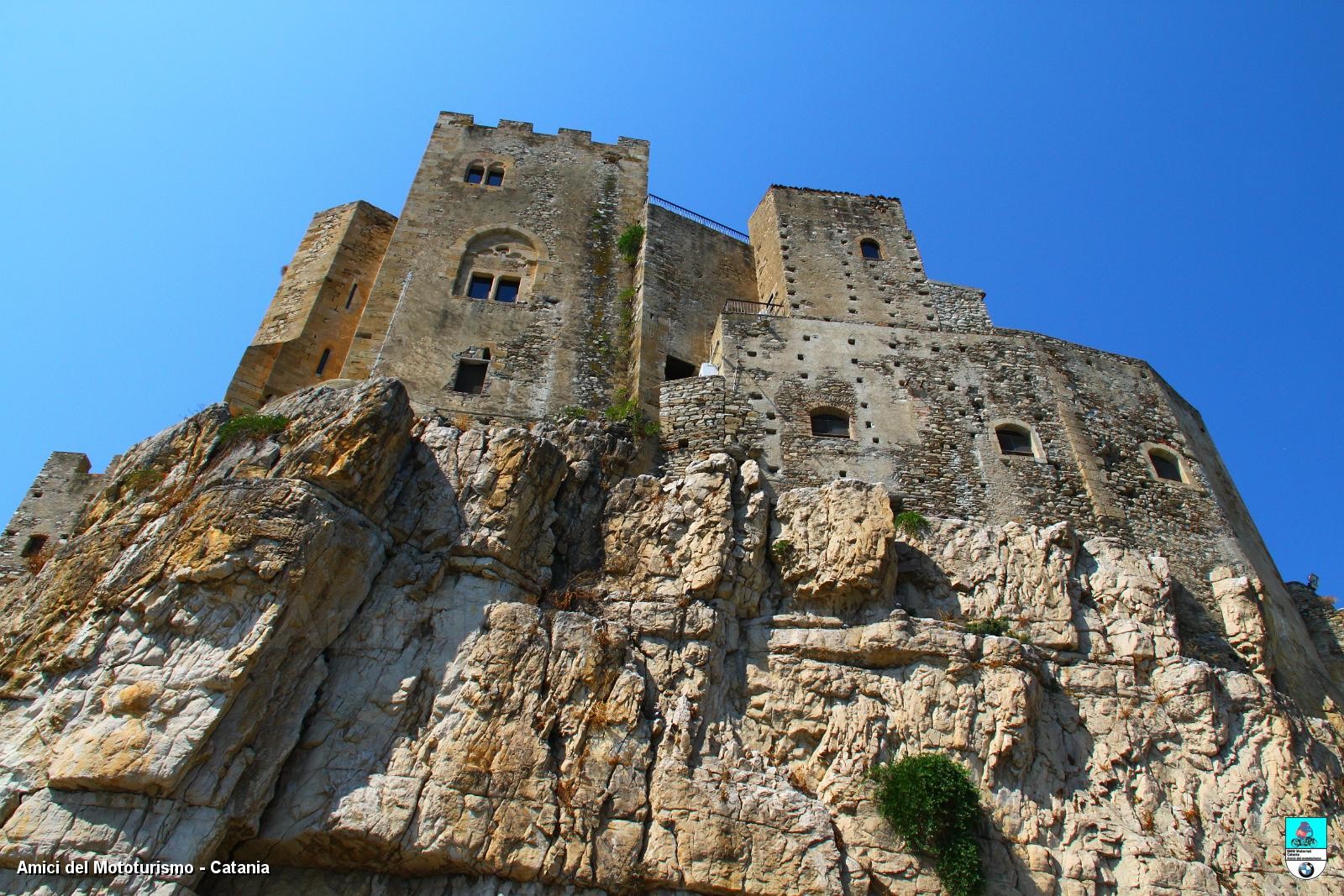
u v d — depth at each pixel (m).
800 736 18.23
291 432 19.41
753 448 23.67
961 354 27.30
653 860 15.78
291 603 16.11
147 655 15.30
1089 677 19.77
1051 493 24.33
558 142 33.22
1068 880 17.03
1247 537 27.05
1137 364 28.98
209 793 14.43
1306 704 22.64
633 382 26.05
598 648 17.84
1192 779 18.67
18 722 15.38
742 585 19.84
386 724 16.38
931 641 19.11
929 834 16.67
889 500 21.09
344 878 15.41
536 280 28.31
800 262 30.17
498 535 18.98
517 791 15.90
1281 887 17.41
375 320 26.31
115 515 19.78
